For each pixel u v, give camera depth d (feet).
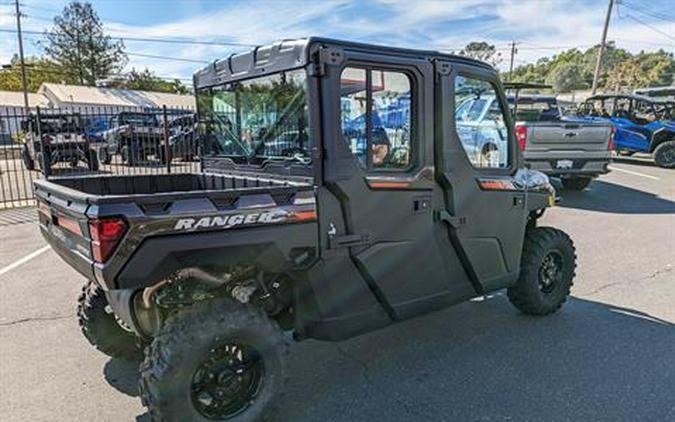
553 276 13.47
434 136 9.79
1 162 54.39
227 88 10.72
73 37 189.16
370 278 9.25
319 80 8.18
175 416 7.43
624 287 15.75
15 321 13.09
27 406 9.21
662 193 33.78
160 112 40.47
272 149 9.62
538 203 12.60
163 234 7.13
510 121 11.64
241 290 8.78
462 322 13.10
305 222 8.30
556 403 9.23
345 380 10.19
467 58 10.25
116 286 6.96
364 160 8.89
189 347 7.41
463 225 10.55
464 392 9.67
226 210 7.54
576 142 29.09
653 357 11.03
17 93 145.07
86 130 44.39
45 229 9.76
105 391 9.75
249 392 8.23
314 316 9.04
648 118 46.50
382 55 8.78
